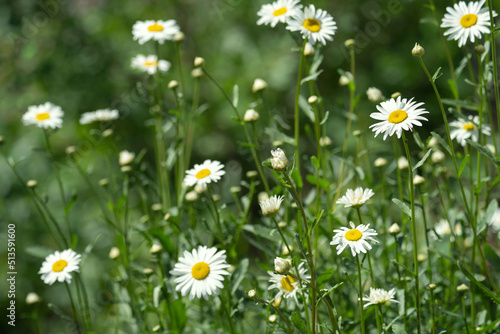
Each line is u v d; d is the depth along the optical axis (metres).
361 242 1.44
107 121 1.73
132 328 1.63
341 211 1.65
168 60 2.80
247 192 2.65
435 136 1.45
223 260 1.46
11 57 2.70
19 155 2.53
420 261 1.58
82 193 2.47
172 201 1.80
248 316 1.66
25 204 2.47
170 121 1.71
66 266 1.55
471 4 1.52
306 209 1.58
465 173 1.61
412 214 1.43
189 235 1.59
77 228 2.41
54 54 2.74
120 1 2.87
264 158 1.98
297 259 1.53
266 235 1.54
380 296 1.45
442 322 1.56
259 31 2.82
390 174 1.66
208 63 2.85
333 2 2.71
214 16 2.87
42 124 1.68
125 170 1.66
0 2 2.62
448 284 1.60
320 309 1.58
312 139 1.62
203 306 1.64
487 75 1.53
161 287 1.56
